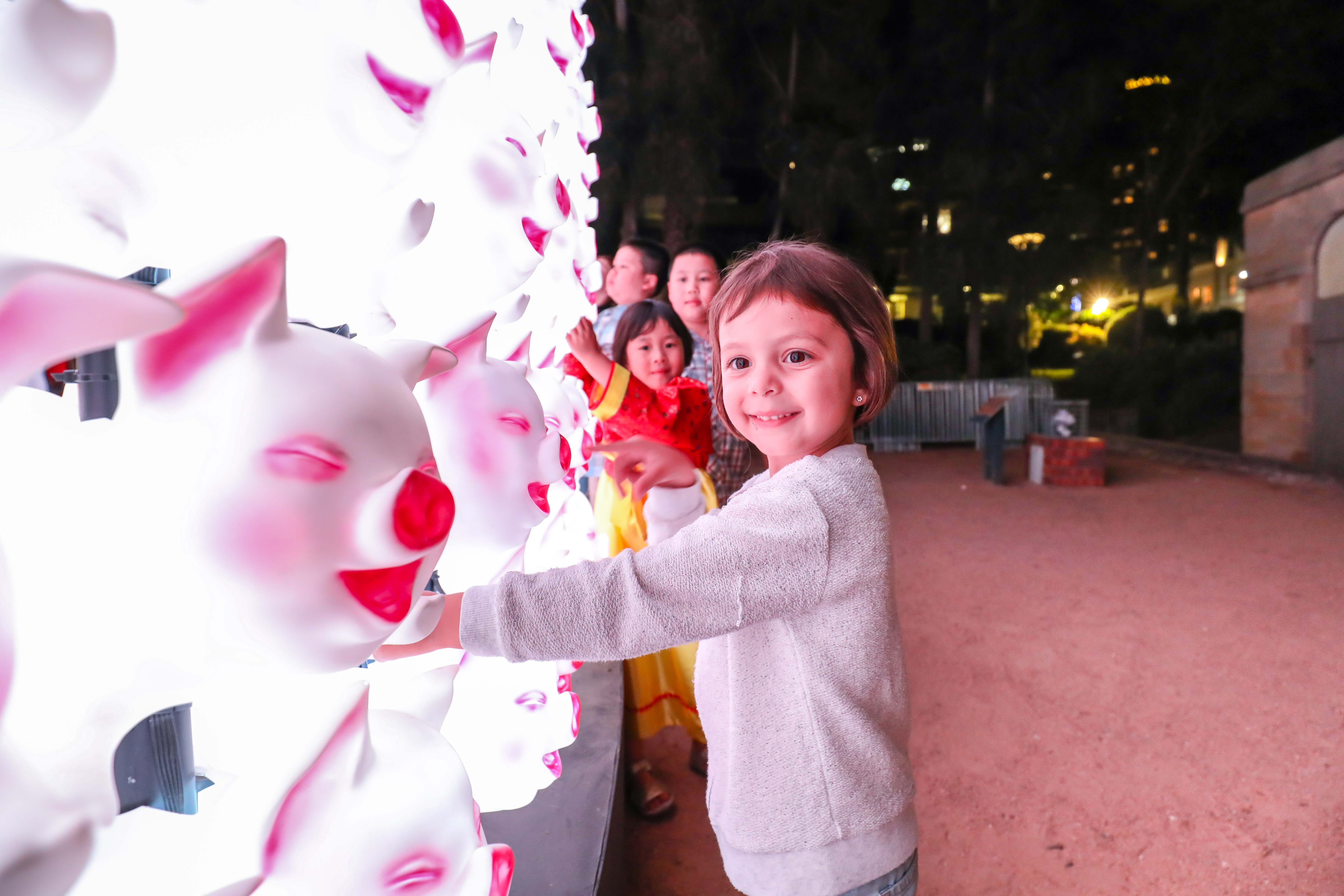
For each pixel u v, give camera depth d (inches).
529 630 33.3
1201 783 107.3
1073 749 117.0
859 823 40.5
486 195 31.4
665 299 149.3
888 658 41.9
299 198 23.8
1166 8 626.8
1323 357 347.9
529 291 47.5
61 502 18.7
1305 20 595.2
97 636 18.7
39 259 14.8
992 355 815.7
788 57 634.2
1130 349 771.4
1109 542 241.0
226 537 18.5
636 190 580.1
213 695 26.2
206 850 21.8
